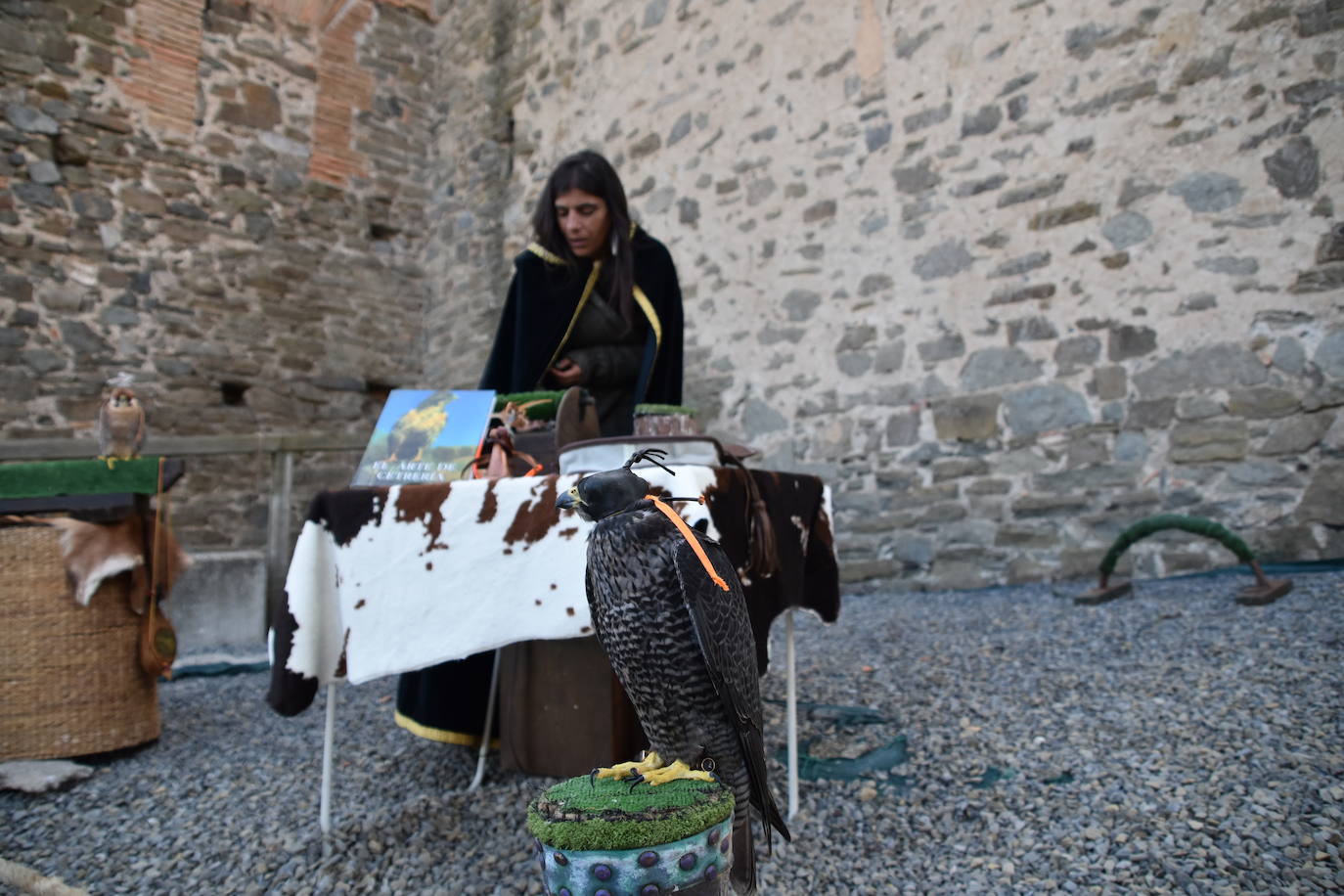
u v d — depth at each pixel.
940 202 5.66
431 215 9.73
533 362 3.29
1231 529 4.46
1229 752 2.47
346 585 2.25
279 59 8.77
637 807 1.33
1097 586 4.50
